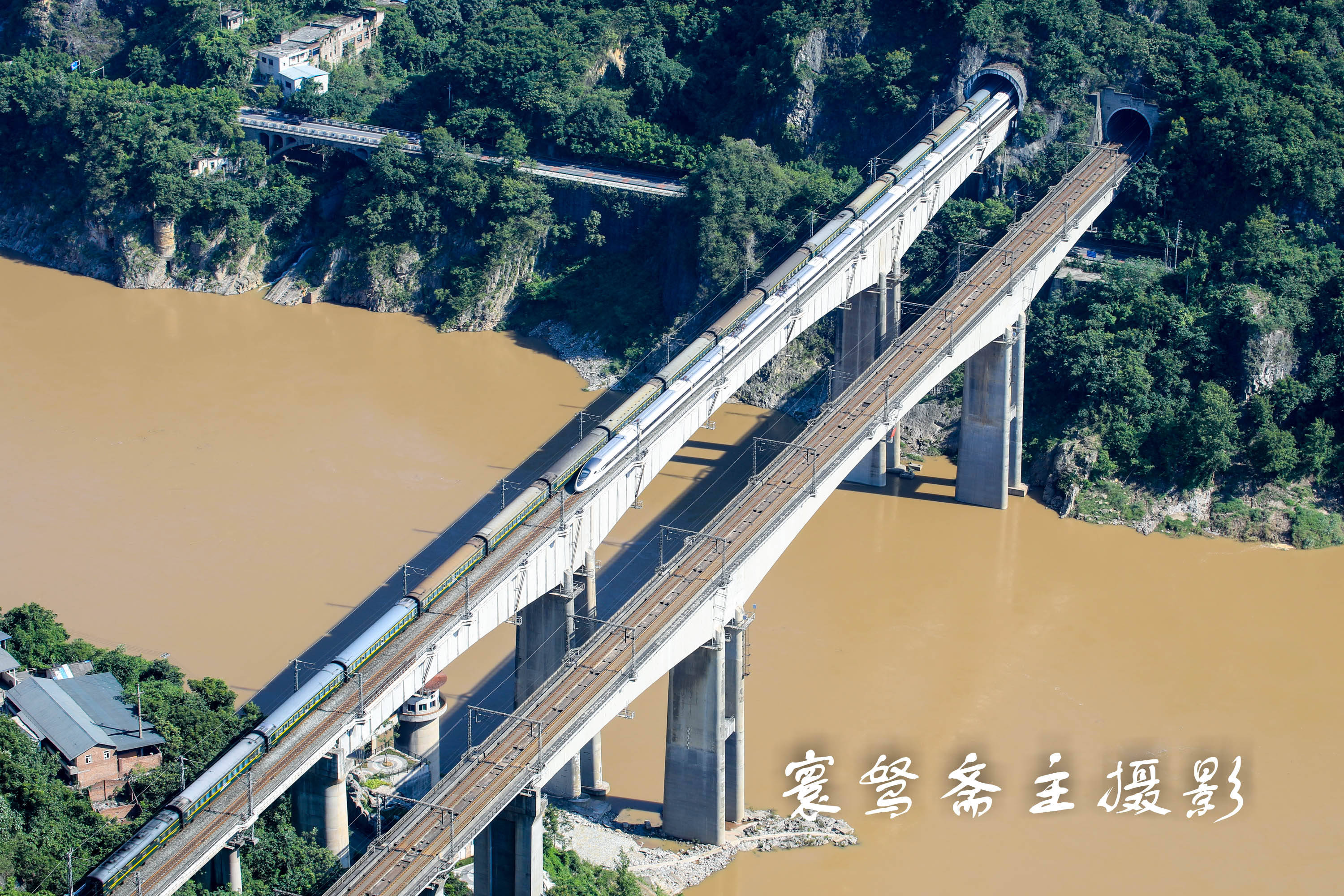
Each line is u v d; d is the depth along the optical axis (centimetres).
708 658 18050
